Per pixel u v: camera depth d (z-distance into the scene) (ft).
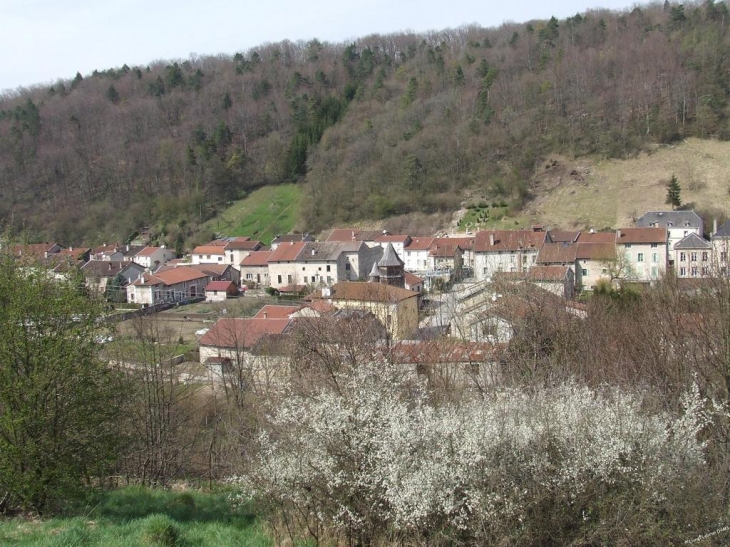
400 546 36.19
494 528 33.37
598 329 77.97
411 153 354.33
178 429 80.33
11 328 42.37
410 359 73.82
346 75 500.33
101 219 368.48
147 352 87.81
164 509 47.06
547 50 434.71
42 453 42.55
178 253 338.95
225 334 116.06
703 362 55.88
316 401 42.19
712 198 274.98
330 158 388.37
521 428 36.01
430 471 33.17
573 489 35.22
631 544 34.40
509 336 84.74
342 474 36.63
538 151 347.97
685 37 393.91
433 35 565.53
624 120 343.46
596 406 39.17
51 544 34.45
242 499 47.26
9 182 383.24
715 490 35.86
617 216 280.10
